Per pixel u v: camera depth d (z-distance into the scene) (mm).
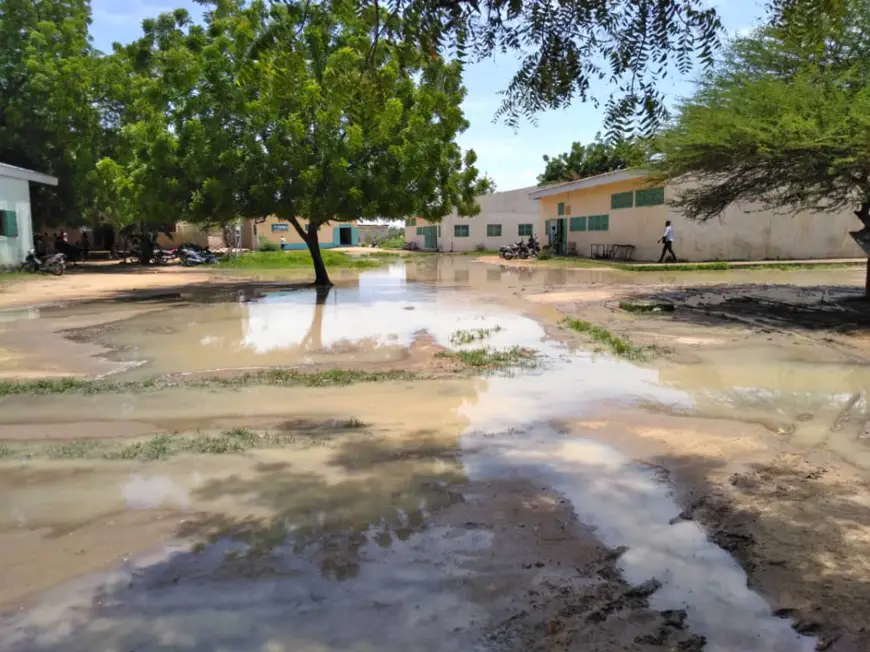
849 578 2959
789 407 5863
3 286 17766
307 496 3949
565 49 3502
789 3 3385
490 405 5969
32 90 23344
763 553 3201
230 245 43812
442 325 10781
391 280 20250
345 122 14961
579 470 4363
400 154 15203
